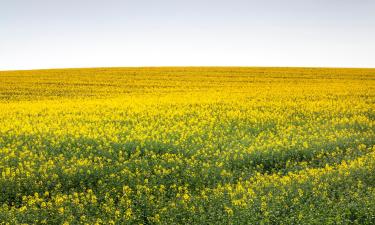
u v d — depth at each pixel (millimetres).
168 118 24547
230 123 22922
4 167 14844
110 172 14609
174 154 16562
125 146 17625
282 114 26109
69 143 17766
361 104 29578
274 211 10812
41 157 15859
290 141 18812
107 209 11359
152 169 15117
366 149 17484
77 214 11406
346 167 14266
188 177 14367
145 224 11070
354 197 11422
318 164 16312
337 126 22234
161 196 12523
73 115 25578
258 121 23688
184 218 10781
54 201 12539
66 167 14812
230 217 10602
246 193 12133
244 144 18281
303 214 10500
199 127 22359
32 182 13570
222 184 13984
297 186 12500
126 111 27188
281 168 15977
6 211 11258
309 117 25312
